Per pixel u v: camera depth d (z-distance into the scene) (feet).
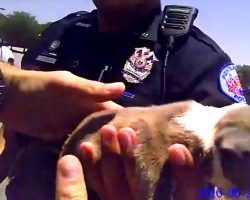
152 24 2.10
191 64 1.99
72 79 1.73
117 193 1.56
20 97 1.77
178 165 1.52
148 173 1.61
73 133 1.74
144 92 1.99
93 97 1.72
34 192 1.86
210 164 1.61
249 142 1.56
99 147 1.59
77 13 2.51
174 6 2.09
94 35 2.18
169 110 1.74
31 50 2.38
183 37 2.02
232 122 1.63
